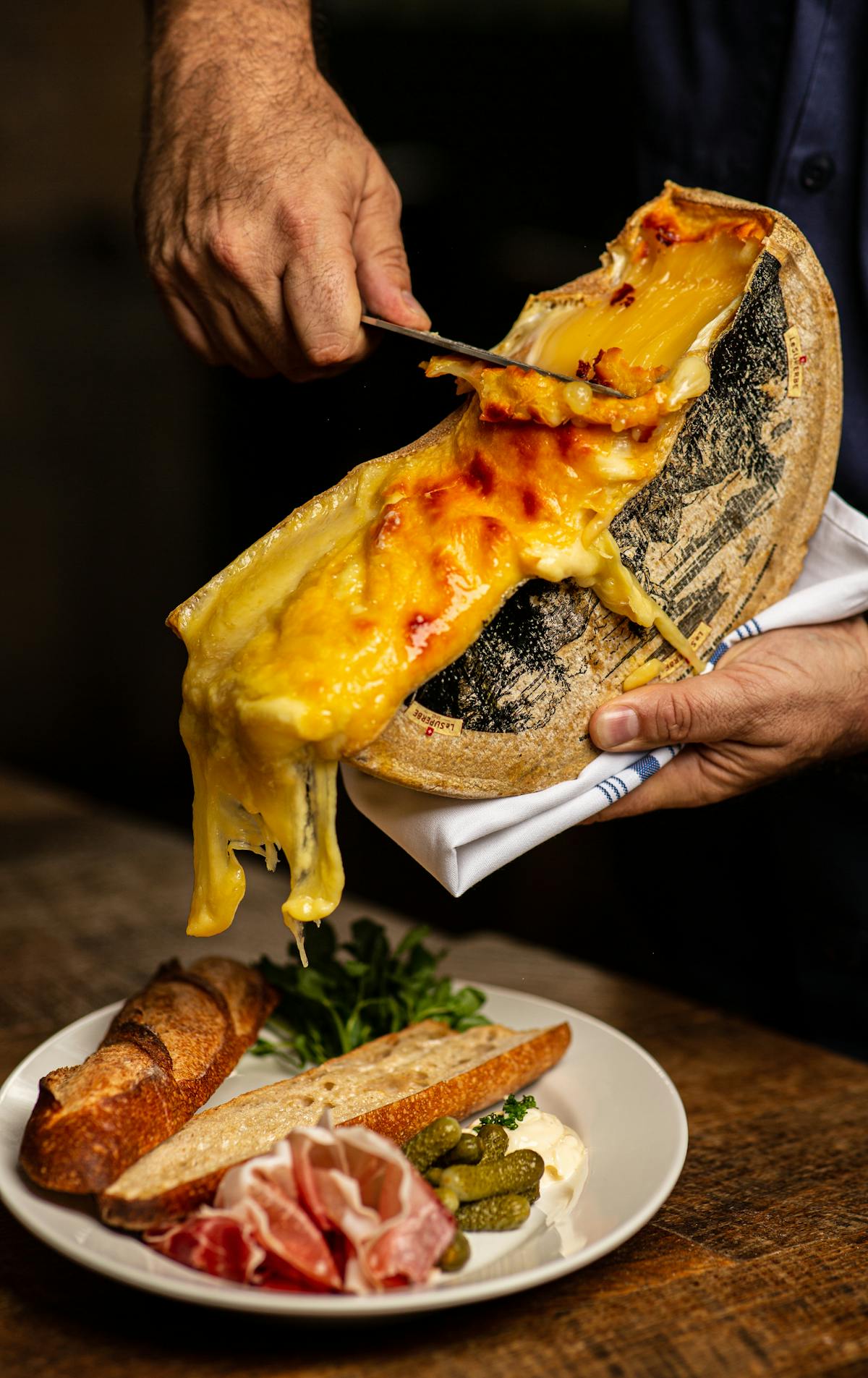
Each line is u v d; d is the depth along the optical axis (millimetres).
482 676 672
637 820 1022
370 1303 608
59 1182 654
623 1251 699
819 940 962
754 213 738
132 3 2109
